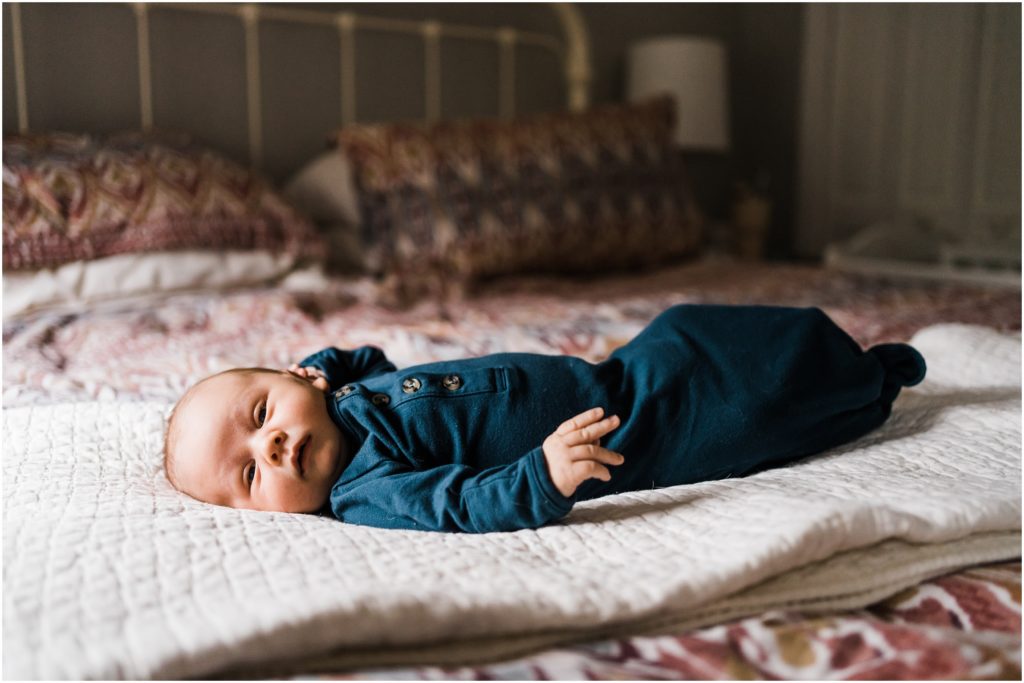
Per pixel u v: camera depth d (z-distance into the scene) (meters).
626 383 1.10
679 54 3.23
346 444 1.06
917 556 0.86
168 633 0.68
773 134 3.82
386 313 2.03
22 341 1.69
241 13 2.56
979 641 0.76
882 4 3.36
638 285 2.54
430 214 2.42
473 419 1.05
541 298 2.28
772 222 3.86
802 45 3.64
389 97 2.91
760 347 1.12
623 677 0.71
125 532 0.87
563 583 0.77
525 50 3.23
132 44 2.39
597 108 2.81
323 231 2.53
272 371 1.12
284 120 2.71
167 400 1.42
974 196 3.12
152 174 2.02
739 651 0.74
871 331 1.73
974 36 3.09
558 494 0.89
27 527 0.90
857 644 0.76
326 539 0.86
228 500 1.02
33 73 2.24
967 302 2.11
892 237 3.11
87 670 0.65
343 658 0.72
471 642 0.74
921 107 3.27
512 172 2.54
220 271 2.07
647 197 2.75
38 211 1.83
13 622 0.71
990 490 0.93
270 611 0.69
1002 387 1.36
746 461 1.09
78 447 1.20
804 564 0.82
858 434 1.20
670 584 0.75
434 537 0.89
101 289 1.91
